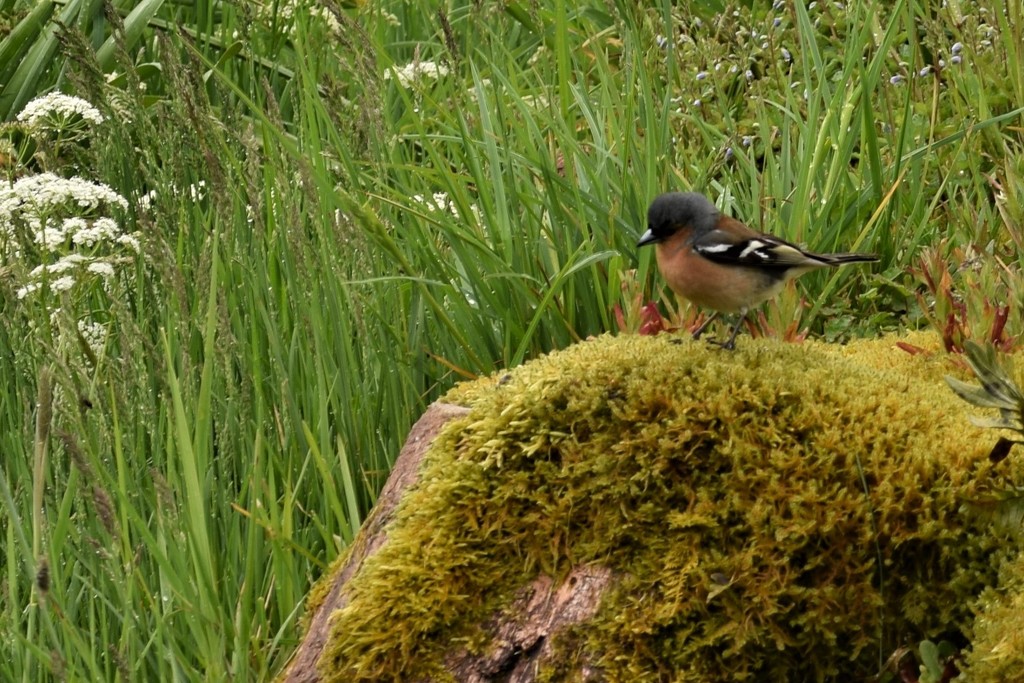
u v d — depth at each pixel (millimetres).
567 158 10492
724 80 13320
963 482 6535
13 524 7641
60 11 13922
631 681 6457
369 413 9141
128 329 7973
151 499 8156
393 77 10914
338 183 10922
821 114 12742
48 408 7141
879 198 10648
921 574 6523
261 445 8281
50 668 7082
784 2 14164
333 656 6941
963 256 10070
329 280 9258
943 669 6188
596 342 7992
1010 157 10820
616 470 6848
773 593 6441
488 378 8930
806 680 6547
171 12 14984
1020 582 6164
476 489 7039
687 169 11523
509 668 6707
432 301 9500
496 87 11562
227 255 9414
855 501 6500
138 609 7828
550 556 6879
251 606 7977
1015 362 8562
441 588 6871
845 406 6879
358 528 8320
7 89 13648
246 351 9047
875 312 10461
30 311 9359
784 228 10375
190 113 9688
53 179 10398
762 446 6746
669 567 6582
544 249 10125
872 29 12867
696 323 9484
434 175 10609
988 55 13023
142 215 8328
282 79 15102
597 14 14750
